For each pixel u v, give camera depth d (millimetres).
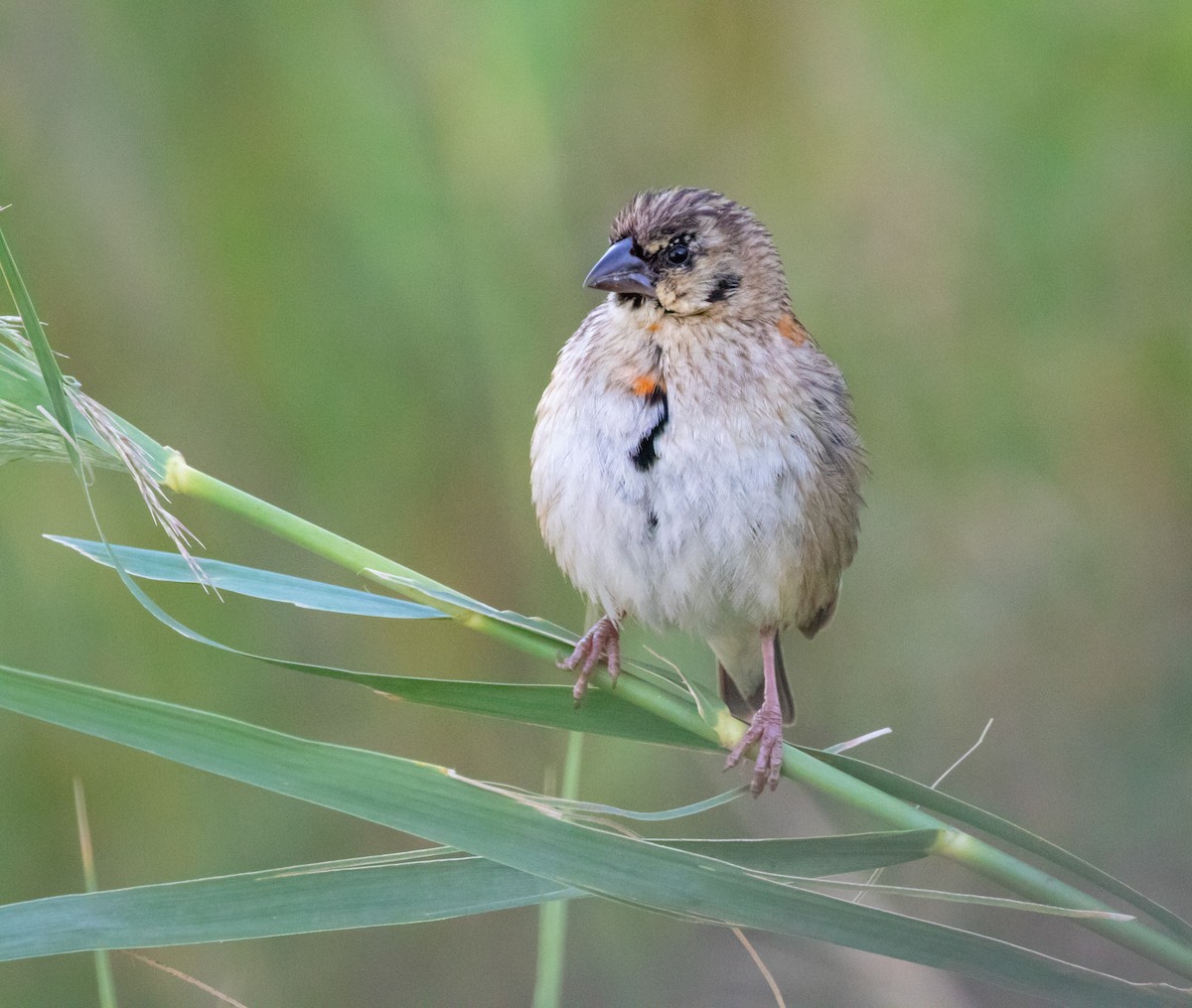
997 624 12086
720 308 7586
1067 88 12062
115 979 9906
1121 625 12039
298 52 11305
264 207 11227
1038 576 12211
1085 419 12414
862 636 12305
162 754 4734
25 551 10500
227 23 11109
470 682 5297
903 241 12391
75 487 10641
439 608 5594
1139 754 11477
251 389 11211
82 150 10906
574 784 6078
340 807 4801
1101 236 12156
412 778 4844
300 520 5492
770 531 7359
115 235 10969
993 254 12297
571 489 7473
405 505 11492
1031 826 11211
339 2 11359
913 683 12062
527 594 11578
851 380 12516
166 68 11016
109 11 10867
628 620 8039
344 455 11383
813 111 12414
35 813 10359
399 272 11539
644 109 12383
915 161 12359
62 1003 9859
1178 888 10711
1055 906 5344
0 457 5273
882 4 12320
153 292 11062
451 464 11578
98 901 4680
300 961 10398
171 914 4703
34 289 10859
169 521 5238
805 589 7750
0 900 10188
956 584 12258
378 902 4820
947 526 12383
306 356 11352
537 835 4855
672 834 10844
